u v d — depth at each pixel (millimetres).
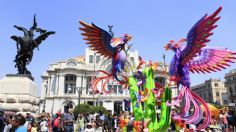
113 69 14398
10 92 20047
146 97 11977
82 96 76625
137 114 12898
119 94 75312
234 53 12727
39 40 21906
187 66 12367
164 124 11211
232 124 16078
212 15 10672
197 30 11336
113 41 14078
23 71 21266
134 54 82750
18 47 21359
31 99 20359
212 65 12969
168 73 12898
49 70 80938
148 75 12562
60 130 15531
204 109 12000
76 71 78938
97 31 13406
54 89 79375
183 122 11555
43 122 16922
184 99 11961
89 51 85375
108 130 20625
